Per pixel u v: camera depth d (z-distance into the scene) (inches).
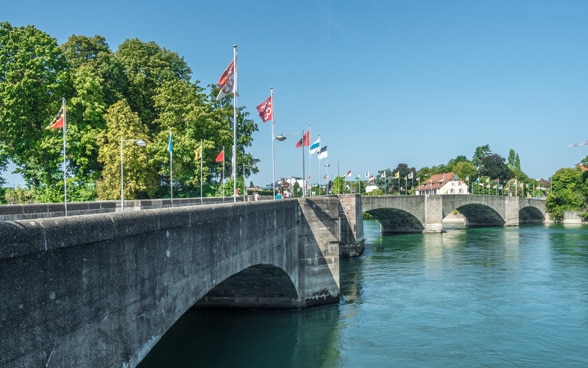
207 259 619.8
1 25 1800.0
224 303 1385.3
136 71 2476.6
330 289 1408.7
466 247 2815.0
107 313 384.5
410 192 6850.4
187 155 2246.6
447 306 1440.7
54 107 1852.9
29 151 1831.9
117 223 395.9
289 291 1348.4
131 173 1982.0
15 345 286.4
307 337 1159.0
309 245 1366.9
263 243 943.0
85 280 355.6
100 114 1988.2
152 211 463.8
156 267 470.6
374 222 5487.2
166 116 2303.2
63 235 327.3
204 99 2546.8
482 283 1761.8
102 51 2358.5
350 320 1289.4
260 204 919.0
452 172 7298.2
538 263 2209.6
